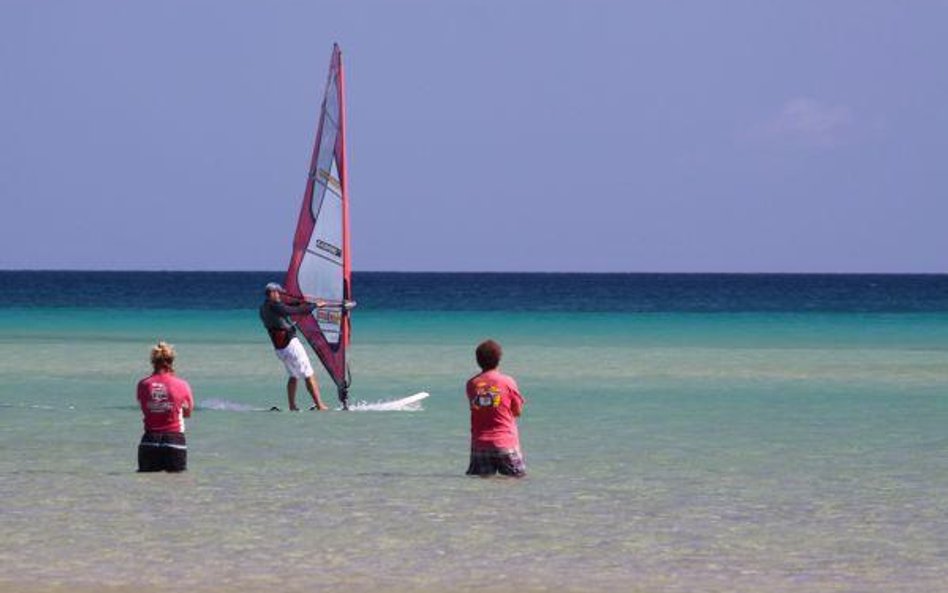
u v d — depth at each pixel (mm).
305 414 73750
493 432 51031
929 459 56969
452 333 174750
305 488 48406
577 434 65438
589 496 47156
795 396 86375
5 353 127688
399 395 87188
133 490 47812
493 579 35281
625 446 60938
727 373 105438
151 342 146875
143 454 51594
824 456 57781
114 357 121938
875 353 133000
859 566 36875
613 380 98562
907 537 40594
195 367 111250
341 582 34906
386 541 39656
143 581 34906
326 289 79312
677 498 46969
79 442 60812
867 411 77000
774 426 69062
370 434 64500
